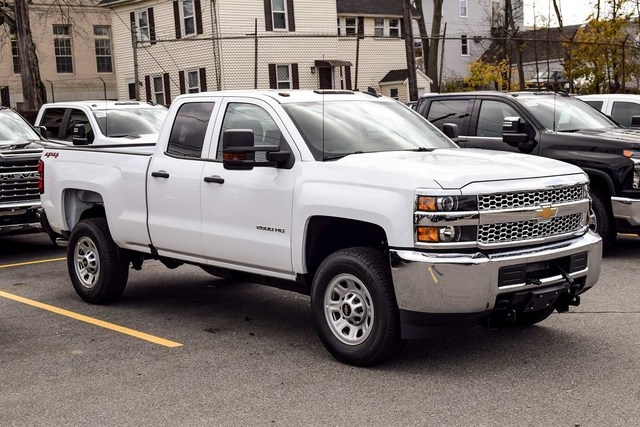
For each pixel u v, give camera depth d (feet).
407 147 22.41
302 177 20.68
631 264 32.55
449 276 17.99
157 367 20.38
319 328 20.48
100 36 144.77
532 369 19.39
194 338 23.11
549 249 19.39
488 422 16.06
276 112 22.02
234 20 112.16
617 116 45.70
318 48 121.80
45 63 138.62
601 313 24.73
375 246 20.98
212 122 23.57
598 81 91.35
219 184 22.66
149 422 16.61
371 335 19.31
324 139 21.45
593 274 20.75
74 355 21.63
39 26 137.18
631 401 17.02
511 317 19.22
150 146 30.19
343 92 24.39
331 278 20.11
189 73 116.88
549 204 19.48
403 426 15.99
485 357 20.48
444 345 21.63
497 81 127.54
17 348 22.49
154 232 24.80
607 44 83.71
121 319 25.57
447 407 16.97
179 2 116.57
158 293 29.40
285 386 18.65
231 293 29.30
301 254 20.74
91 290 27.48
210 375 19.61
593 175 33.63
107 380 19.42
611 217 33.71
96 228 27.07
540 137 34.99
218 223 22.84
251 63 114.32
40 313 26.66
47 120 50.88
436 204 18.06
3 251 40.75
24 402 18.03
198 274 32.89
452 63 172.86
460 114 38.17
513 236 19.03
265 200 21.47
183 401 17.80
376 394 17.92
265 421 16.48
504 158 20.93
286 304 27.45
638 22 92.79
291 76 118.93
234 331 23.84
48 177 29.07
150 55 119.34
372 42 134.21
